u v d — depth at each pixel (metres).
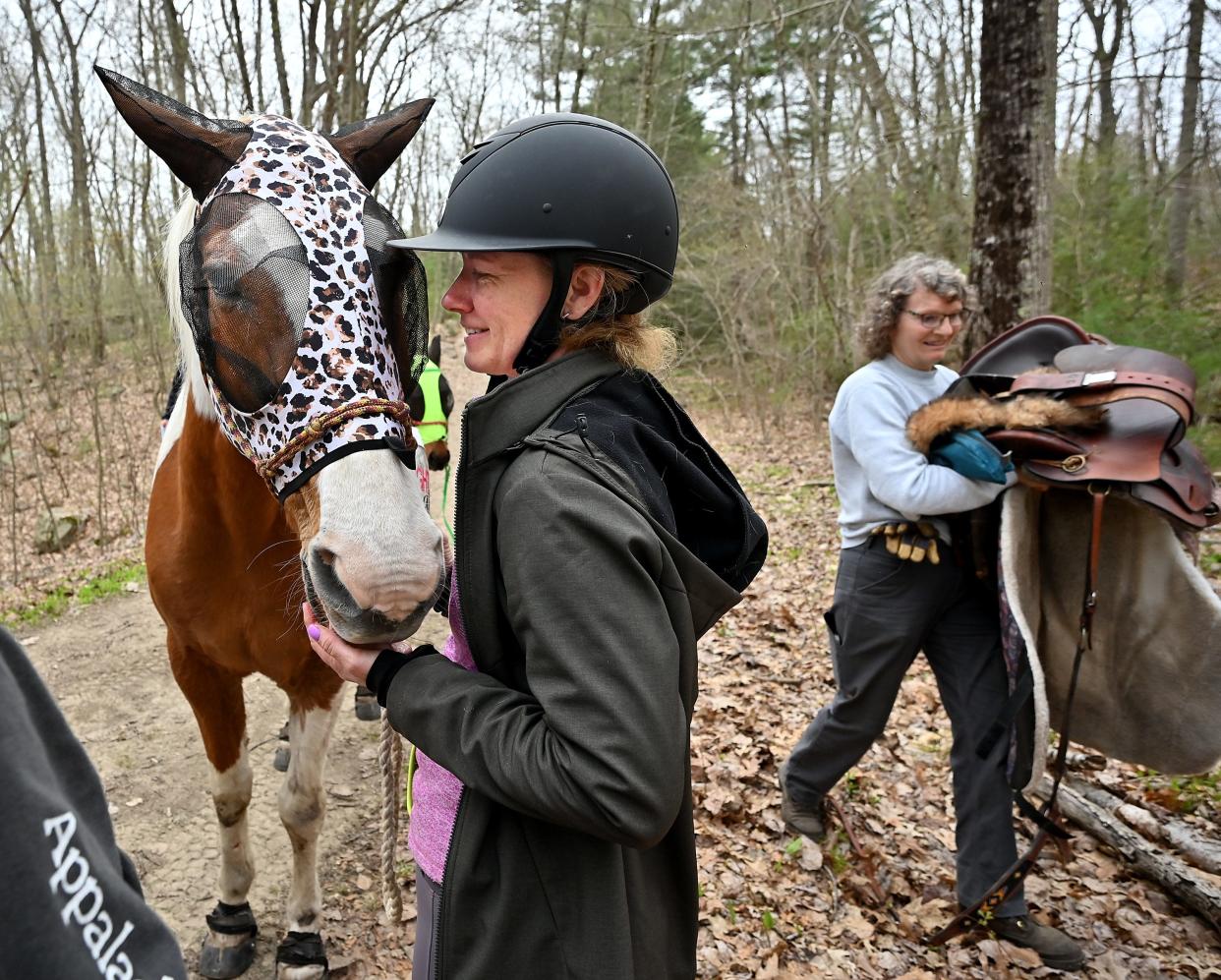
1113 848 2.85
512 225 1.09
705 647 4.46
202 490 1.86
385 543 1.20
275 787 3.23
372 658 1.16
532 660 0.95
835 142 12.16
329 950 2.41
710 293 12.20
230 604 1.98
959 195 11.20
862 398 2.44
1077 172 9.45
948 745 3.54
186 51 12.12
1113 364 2.20
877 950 2.44
